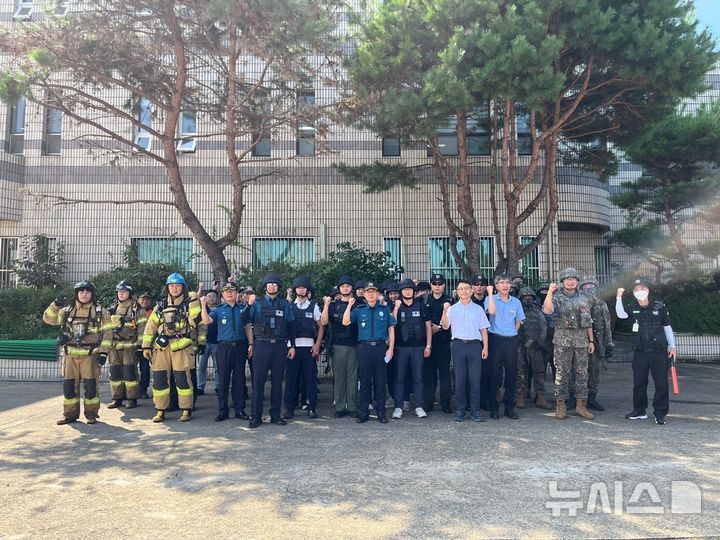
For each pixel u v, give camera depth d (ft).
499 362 24.58
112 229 47.19
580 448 19.35
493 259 47.44
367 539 12.26
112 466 17.74
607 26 29.71
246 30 28.76
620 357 45.09
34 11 47.11
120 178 47.52
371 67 30.71
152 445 20.31
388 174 39.93
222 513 13.74
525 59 28.19
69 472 17.17
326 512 13.76
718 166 46.34
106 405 28.60
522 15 30.04
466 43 29.30
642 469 16.94
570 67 34.50
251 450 19.43
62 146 47.57
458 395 24.06
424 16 30.83
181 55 32.24
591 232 55.11
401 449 19.38
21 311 41.55
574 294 24.99
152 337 25.07
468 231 36.55
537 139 35.60
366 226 47.91
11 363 37.78
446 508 13.98
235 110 35.35
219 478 16.39
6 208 45.83
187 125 48.34
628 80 32.12
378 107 31.42
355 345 25.61
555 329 24.98
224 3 26.78
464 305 24.34
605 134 38.91
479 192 47.85
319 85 44.29
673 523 13.12
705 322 45.11
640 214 51.85
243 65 43.50
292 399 25.39
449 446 19.74
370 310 24.41
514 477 16.26
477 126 43.24
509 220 36.14
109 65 31.94
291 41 28.89
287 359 24.94
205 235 34.94
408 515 13.56
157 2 29.53
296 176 48.06
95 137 47.47
